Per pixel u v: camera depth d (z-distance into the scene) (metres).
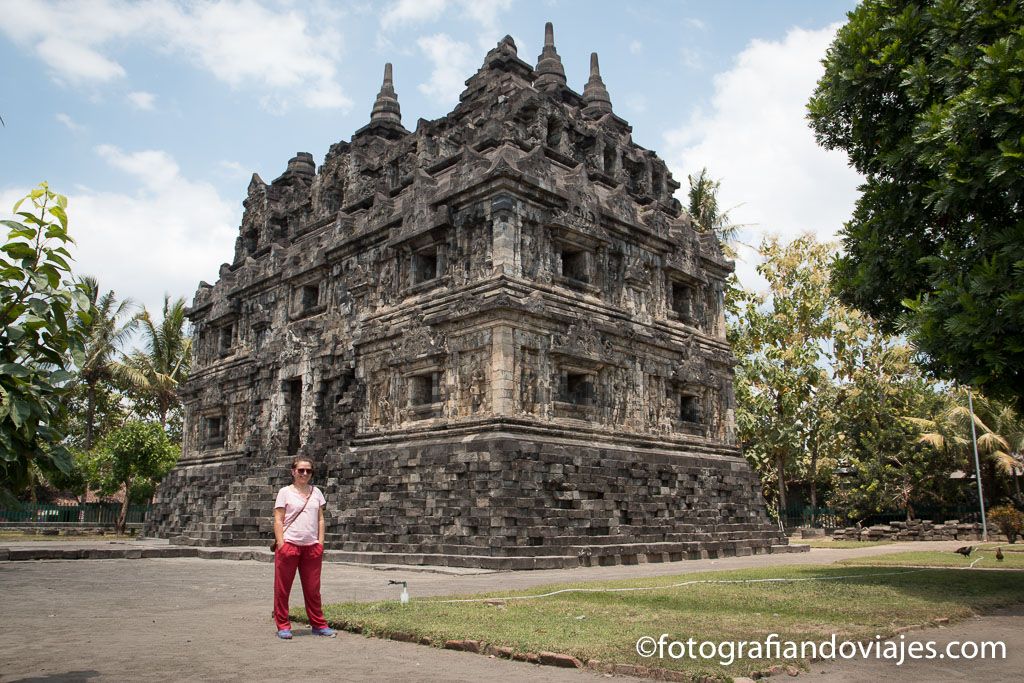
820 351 45.84
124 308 57.41
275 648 9.08
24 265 7.14
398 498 26.34
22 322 6.93
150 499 56.81
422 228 28.80
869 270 17.25
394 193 33.53
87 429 58.50
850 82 17.34
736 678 7.24
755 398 44.97
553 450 24.83
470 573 19.84
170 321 60.06
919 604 12.25
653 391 30.81
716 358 34.06
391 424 28.72
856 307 18.44
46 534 49.88
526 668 8.05
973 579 16.39
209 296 44.25
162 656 8.59
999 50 13.78
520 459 23.73
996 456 44.47
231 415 39.16
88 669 7.90
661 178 38.09
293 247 38.47
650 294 31.83
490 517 22.94
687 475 30.03
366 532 26.88
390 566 22.19
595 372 28.25
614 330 28.84
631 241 31.23
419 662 8.30
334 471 29.39
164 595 14.70
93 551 24.52
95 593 15.02
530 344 26.05
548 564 21.77
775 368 44.59
